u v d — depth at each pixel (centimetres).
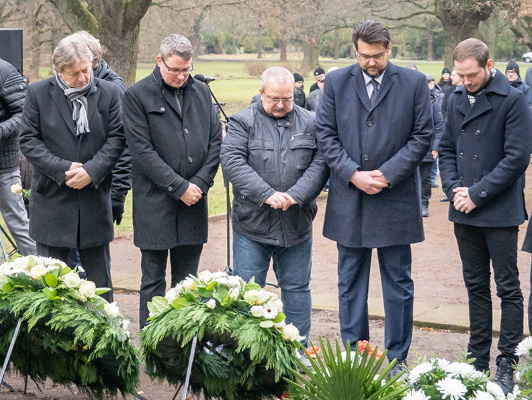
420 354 495
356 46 429
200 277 355
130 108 452
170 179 450
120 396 409
